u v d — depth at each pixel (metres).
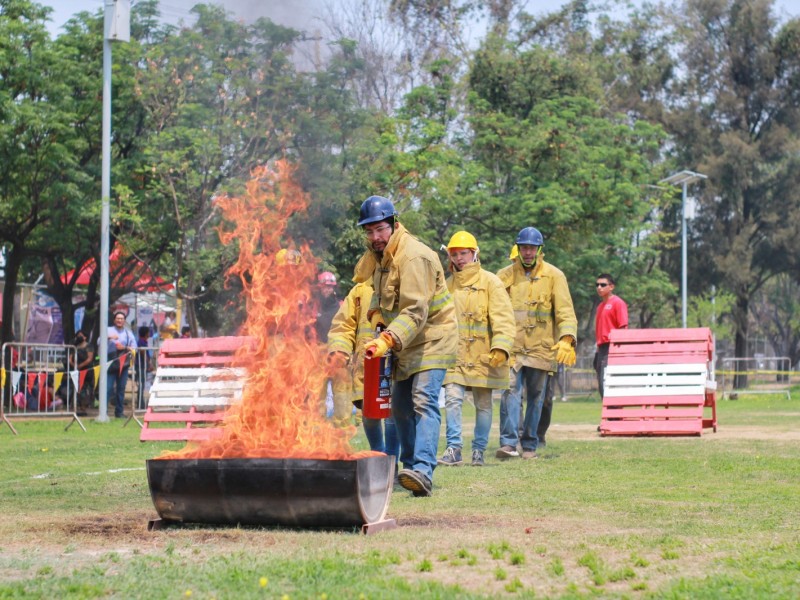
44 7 29.55
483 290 12.43
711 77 61.69
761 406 31.34
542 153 37.44
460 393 12.41
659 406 18.80
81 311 38.91
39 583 5.59
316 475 7.22
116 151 31.48
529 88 41.19
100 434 18.61
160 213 29.91
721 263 59.78
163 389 15.80
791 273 64.19
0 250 35.88
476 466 12.23
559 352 13.65
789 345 82.69
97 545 6.90
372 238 8.81
